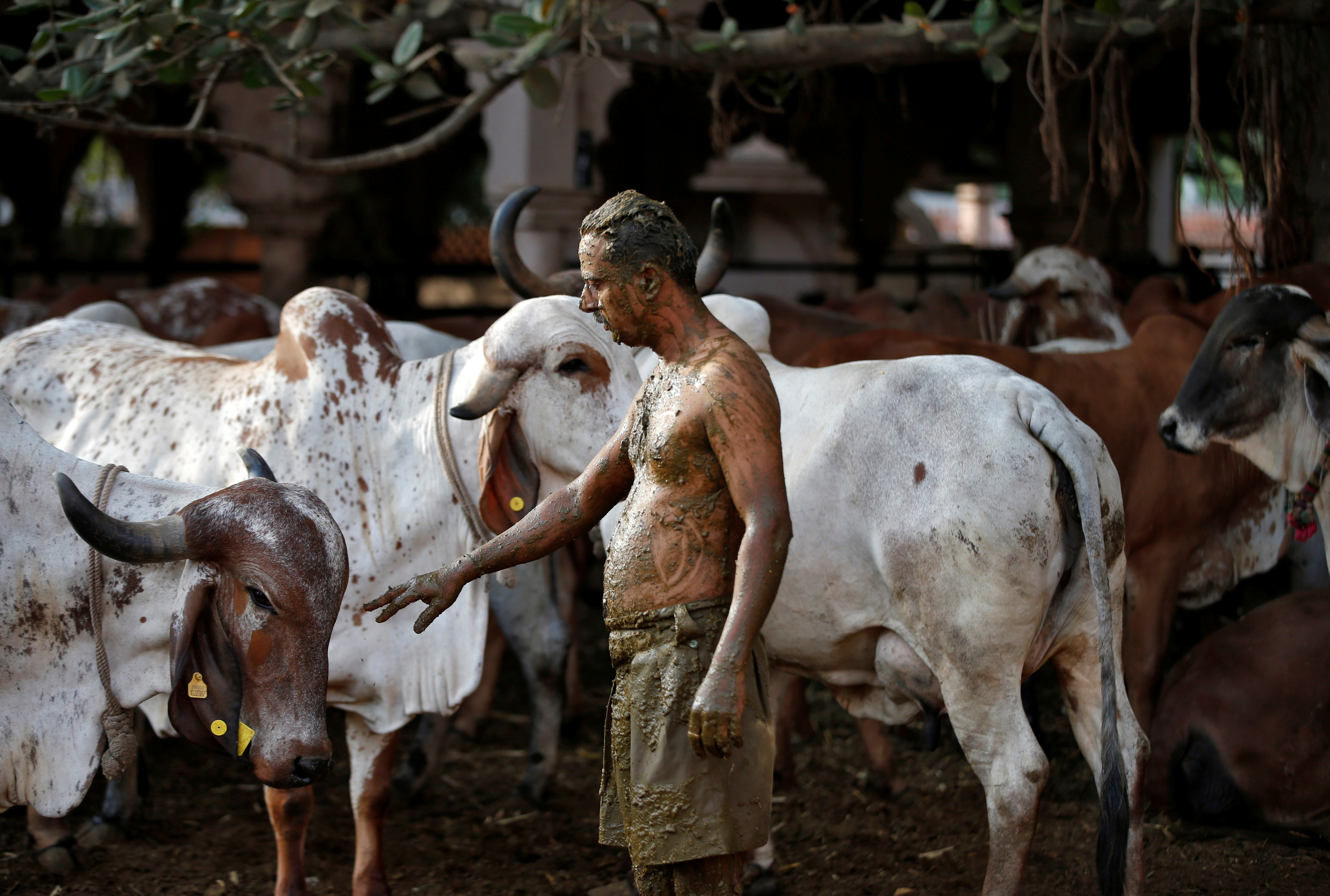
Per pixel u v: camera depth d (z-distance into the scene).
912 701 3.36
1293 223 4.66
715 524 2.35
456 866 3.89
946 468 3.07
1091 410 4.25
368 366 3.55
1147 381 4.36
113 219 19.09
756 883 3.55
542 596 4.46
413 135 14.16
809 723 4.97
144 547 2.57
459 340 4.98
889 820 4.18
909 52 4.92
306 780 2.63
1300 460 3.43
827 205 18.94
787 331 6.15
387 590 3.46
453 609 3.46
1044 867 3.71
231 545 2.62
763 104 12.66
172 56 4.62
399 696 3.45
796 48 5.02
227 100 9.32
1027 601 3.00
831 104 6.70
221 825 4.21
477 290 16.75
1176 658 5.69
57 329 4.08
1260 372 3.38
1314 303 3.38
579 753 5.07
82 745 2.85
